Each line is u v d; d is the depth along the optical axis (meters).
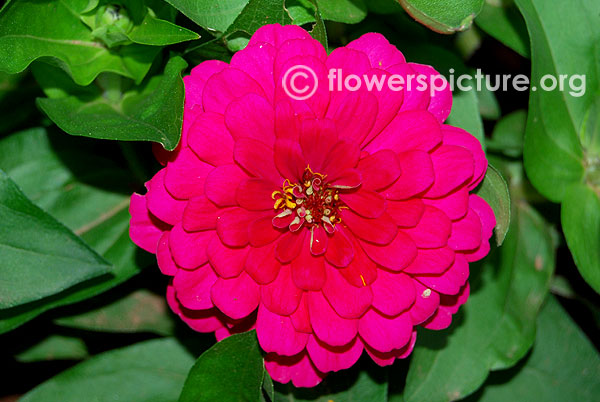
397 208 0.29
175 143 0.29
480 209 0.30
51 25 0.31
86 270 0.32
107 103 0.33
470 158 0.29
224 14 0.31
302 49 0.29
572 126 0.34
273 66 0.29
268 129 0.29
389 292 0.29
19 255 0.32
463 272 0.30
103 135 0.30
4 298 0.32
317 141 0.29
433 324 0.31
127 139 0.29
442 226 0.29
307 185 0.30
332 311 0.29
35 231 0.32
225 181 0.29
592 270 0.34
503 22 0.34
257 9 0.31
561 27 0.34
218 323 0.31
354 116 0.29
